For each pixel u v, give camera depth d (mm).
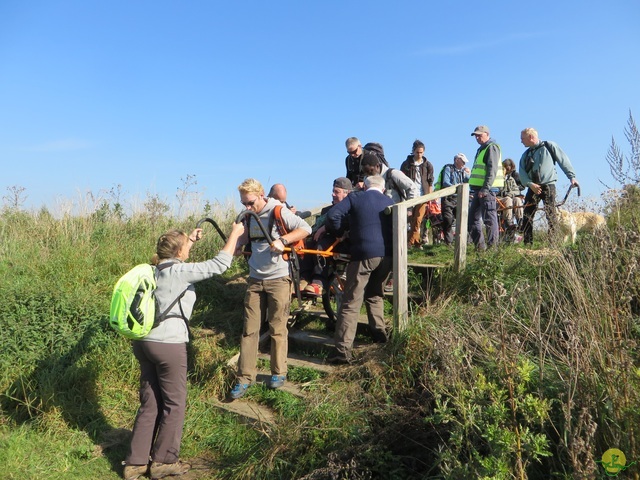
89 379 5520
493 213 7402
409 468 3869
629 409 3047
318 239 6086
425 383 4348
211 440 4754
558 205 6938
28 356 5617
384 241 5246
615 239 4312
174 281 4395
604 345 3465
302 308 6434
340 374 5062
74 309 6285
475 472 3086
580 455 3068
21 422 4988
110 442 4793
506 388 3490
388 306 6273
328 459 3969
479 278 5730
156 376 4484
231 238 4582
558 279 4914
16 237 8492
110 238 8750
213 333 6297
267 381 5281
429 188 9078
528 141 7766
